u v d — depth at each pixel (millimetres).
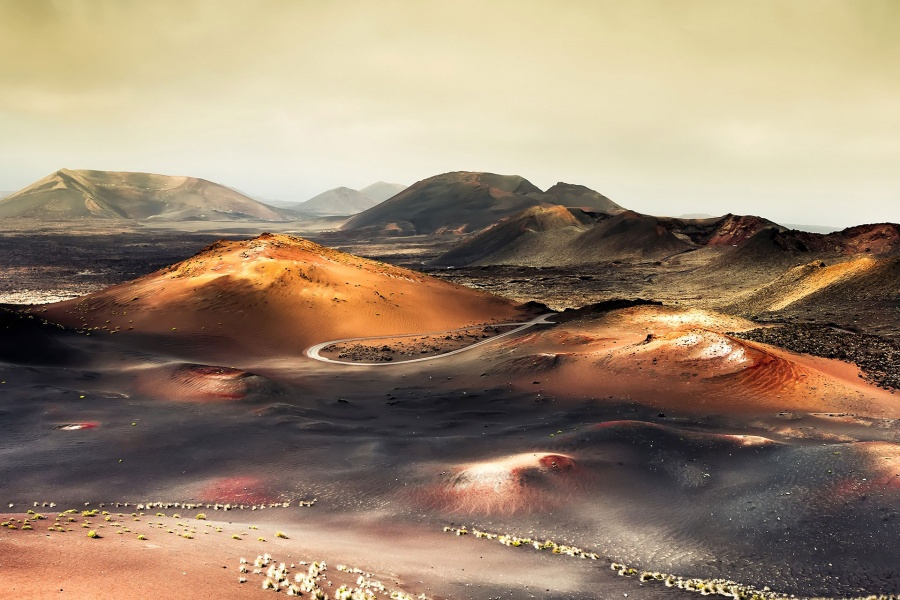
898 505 31453
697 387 62875
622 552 30453
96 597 14531
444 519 35188
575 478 39250
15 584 14680
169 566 18781
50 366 73750
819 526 30906
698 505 35469
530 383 70062
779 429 50531
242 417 57531
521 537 32438
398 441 50000
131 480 41594
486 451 46469
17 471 41906
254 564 21516
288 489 40344
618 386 65438
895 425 49938
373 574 23562
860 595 25219
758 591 25828
